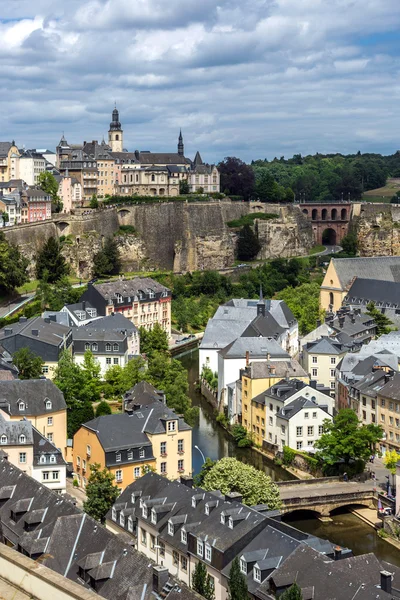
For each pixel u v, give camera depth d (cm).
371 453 19038
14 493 12550
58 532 10988
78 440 17425
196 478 17012
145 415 17625
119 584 9888
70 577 10369
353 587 9956
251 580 10869
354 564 10688
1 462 13500
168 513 12988
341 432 19012
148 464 16988
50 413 18500
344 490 17850
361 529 16850
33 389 18662
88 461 17062
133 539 12850
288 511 17088
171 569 12506
